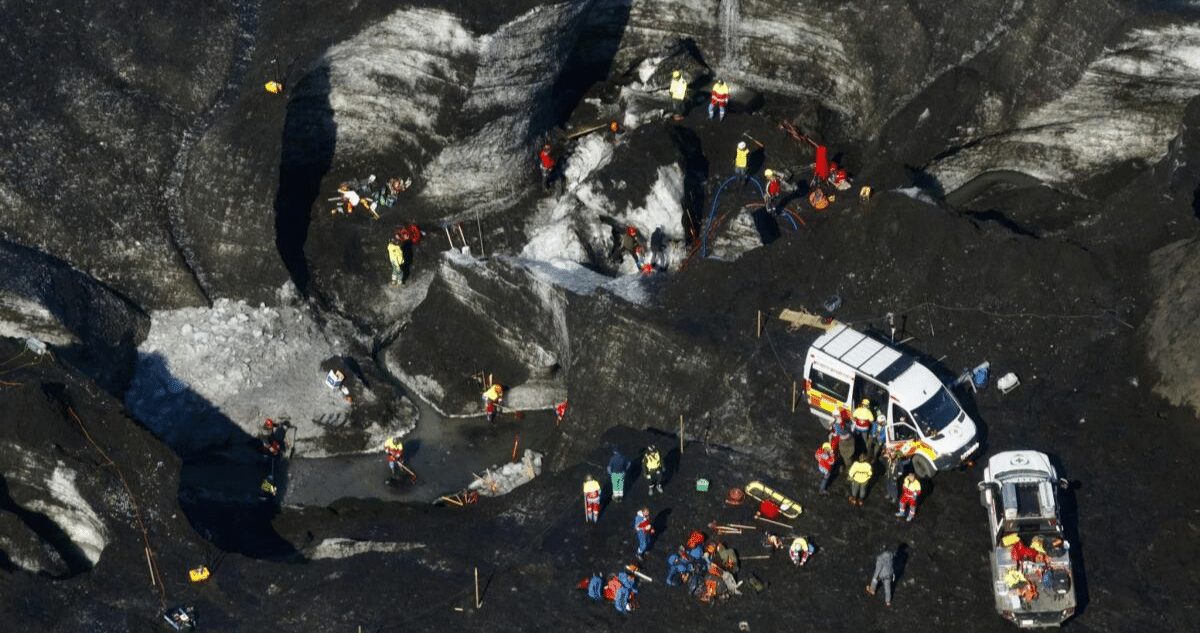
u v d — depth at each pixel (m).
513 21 111.50
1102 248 101.81
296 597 89.19
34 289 106.88
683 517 91.50
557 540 91.06
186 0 113.62
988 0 114.38
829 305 101.88
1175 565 86.88
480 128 117.12
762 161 120.81
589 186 116.56
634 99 127.00
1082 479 91.69
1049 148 118.12
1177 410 94.25
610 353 102.25
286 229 119.25
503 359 114.12
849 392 93.31
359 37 112.06
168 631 88.00
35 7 112.12
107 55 112.44
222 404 111.56
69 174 111.62
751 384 98.12
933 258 101.44
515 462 107.56
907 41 117.44
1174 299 97.12
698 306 102.69
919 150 117.31
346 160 122.69
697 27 126.62
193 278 114.44
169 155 112.75
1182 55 109.19
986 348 99.06
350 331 117.06
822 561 88.31
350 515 101.50
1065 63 112.81
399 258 117.38
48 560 94.12
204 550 92.62
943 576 87.12
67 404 97.69
